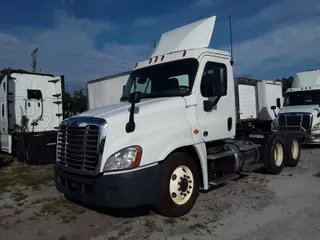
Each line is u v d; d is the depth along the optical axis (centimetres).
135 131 457
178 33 655
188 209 511
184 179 505
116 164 434
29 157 1051
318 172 815
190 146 536
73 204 587
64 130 501
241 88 1680
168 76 580
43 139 1068
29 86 1197
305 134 1291
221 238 430
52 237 450
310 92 1479
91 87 1758
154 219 495
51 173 902
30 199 640
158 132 479
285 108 1453
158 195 468
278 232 445
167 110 503
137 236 440
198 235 439
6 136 1184
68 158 482
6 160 1173
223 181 586
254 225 471
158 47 679
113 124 444
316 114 1322
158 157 465
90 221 502
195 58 563
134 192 434
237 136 784
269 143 778
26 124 1181
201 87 557
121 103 570
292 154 880
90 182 445
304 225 466
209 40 595
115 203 429
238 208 543
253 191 641
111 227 474
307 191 637
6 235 466
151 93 585
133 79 638
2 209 584
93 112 507
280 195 614
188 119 533
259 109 1866
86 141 453
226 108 607
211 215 511
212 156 580
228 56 622
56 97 1260
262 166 760
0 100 1227
